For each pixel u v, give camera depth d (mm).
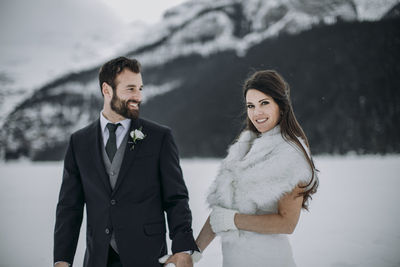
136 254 1950
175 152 2143
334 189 9602
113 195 1979
